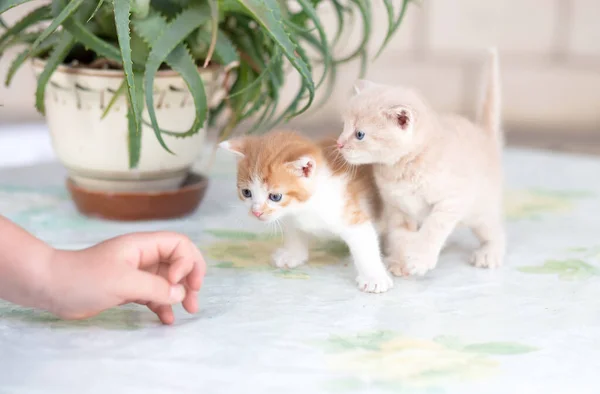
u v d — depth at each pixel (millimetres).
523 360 709
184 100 952
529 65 1617
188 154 981
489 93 957
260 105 1032
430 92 1630
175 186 1002
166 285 750
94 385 675
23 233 740
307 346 727
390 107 854
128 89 857
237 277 849
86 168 967
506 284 836
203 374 689
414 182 865
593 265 875
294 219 865
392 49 1632
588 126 1633
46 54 987
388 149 857
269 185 839
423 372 694
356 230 849
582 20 1614
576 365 704
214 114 1056
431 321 768
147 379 683
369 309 789
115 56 908
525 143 1549
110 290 730
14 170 1153
